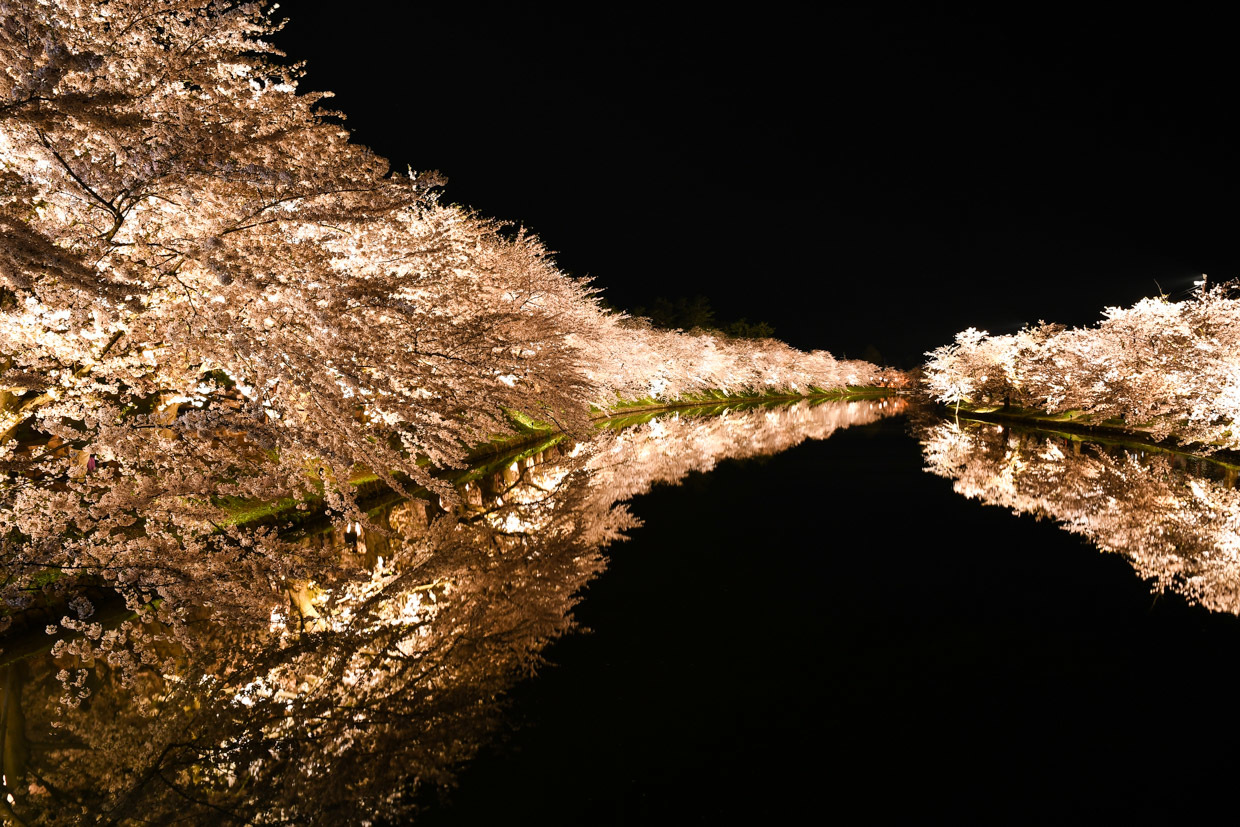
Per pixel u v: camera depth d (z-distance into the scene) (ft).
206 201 21.24
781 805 17.20
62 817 16.17
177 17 24.95
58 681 22.36
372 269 33.71
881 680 24.12
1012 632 28.71
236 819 16.35
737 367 217.56
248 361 22.40
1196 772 18.75
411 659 25.26
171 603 22.31
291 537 39.11
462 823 16.31
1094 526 47.96
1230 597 33.30
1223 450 83.92
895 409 211.82
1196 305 102.63
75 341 22.75
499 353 39.32
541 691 23.06
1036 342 168.76
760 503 54.90
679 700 22.49
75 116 15.58
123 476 24.98
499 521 47.06
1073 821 16.52
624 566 37.32
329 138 27.94
